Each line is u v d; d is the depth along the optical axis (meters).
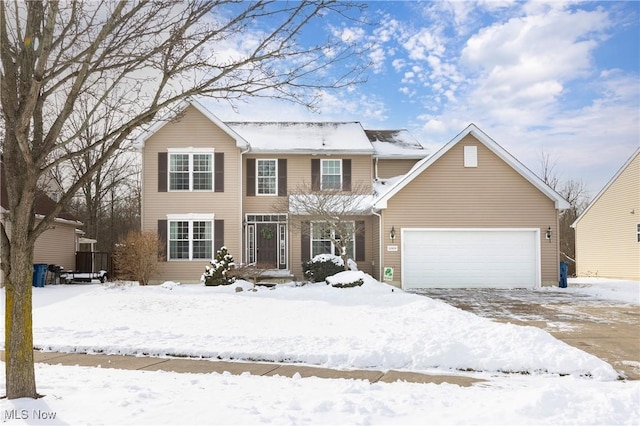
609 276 27.20
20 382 5.48
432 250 20.95
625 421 4.73
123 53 5.82
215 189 22.25
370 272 22.81
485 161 21.12
